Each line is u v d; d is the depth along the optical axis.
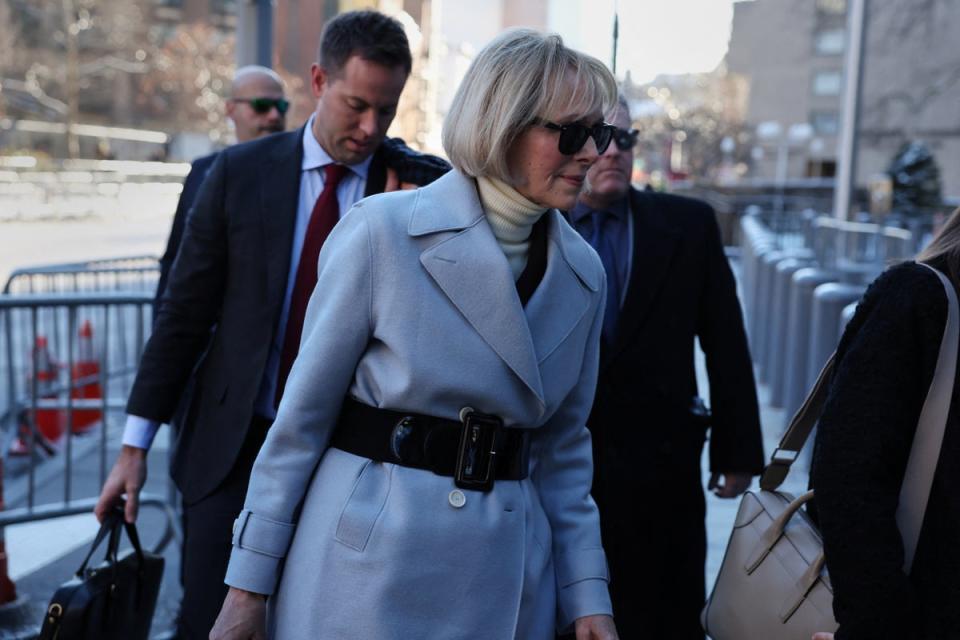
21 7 51.56
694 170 40.66
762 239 12.77
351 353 1.98
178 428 3.20
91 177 39.94
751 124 46.94
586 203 3.18
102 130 54.75
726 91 40.91
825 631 2.01
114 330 7.54
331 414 2.01
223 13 65.19
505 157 1.95
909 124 38.88
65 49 51.78
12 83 50.19
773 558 2.12
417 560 1.92
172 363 2.84
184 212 3.90
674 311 3.14
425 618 1.93
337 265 1.98
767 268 9.76
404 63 2.76
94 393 6.91
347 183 2.88
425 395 1.95
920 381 1.85
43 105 53.47
